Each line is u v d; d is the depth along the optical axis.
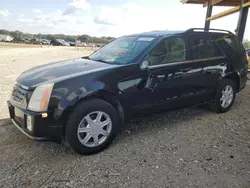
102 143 3.06
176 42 3.78
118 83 3.08
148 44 3.55
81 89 2.81
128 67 3.20
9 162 2.76
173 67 3.61
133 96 3.25
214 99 4.45
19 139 3.36
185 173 2.58
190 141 3.37
